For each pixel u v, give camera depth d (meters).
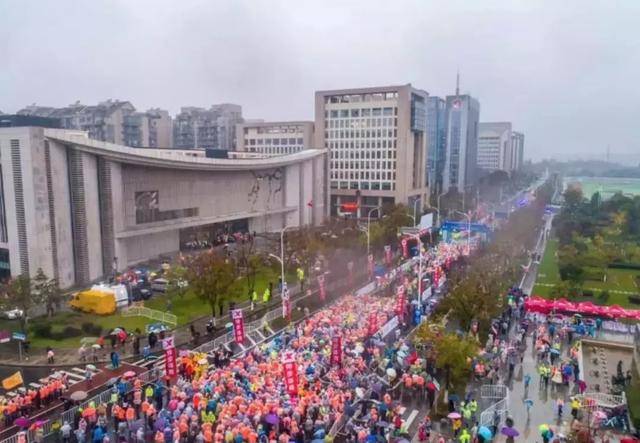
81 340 47.19
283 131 160.75
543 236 119.44
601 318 56.47
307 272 71.38
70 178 67.94
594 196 156.38
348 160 150.12
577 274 72.81
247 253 76.81
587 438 31.17
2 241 67.44
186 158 86.00
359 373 38.72
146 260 82.69
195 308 58.50
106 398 35.41
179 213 91.25
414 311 54.41
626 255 88.81
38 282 55.59
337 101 151.00
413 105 143.38
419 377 38.09
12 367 42.12
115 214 73.25
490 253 78.94
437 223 123.94
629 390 38.84
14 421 32.34
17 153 63.78
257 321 53.16
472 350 37.94
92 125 164.00
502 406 36.66
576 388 40.75
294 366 33.41
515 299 59.91
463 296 48.31
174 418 30.62
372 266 73.75
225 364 40.25
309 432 30.66
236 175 105.06
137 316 54.69
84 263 69.25
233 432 28.52
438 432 33.41
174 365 36.69
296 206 122.12
